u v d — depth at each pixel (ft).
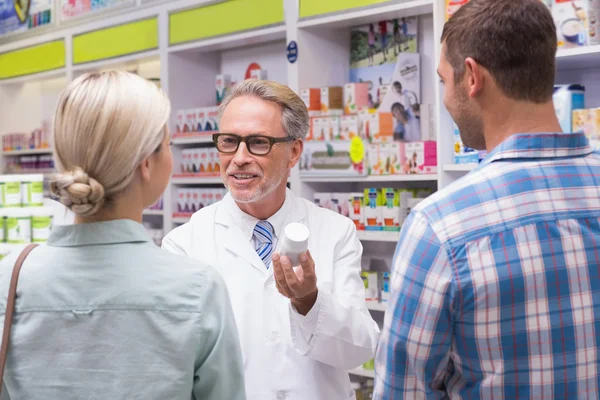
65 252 4.27
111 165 4.04
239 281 6.83
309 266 5.77
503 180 4.27
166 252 4.37
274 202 7.07
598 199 4.31
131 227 4.29
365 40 14.23
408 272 4.29
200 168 16.39
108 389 4.07
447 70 4.54
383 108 12.80
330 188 14.14
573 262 4.16
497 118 4.38
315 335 6.13
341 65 14.48
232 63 17.63
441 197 4.36
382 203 12.54
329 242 7.10
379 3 12.36
